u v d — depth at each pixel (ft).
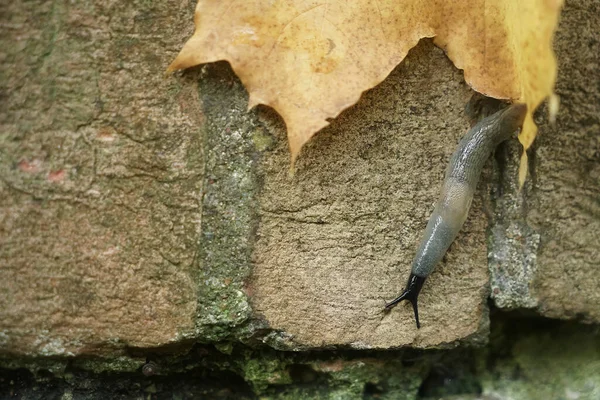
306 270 1.06
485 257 1.09
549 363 1.14
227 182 1.05
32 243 1.03
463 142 1.07
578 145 1.10
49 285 1.04
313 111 1.02
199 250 1.05
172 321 1.05
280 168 1.05
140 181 1.04
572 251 1.10
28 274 1.04
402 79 1.07
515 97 1.06
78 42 1.03
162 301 1.05
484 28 1.05
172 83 1.04
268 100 1.02
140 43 1.04
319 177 1.06
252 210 1.05
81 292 1.04
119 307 1.04
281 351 1.09
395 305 1.07
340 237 1.07
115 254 1.04
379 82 1.03
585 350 1.14
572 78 1.09
